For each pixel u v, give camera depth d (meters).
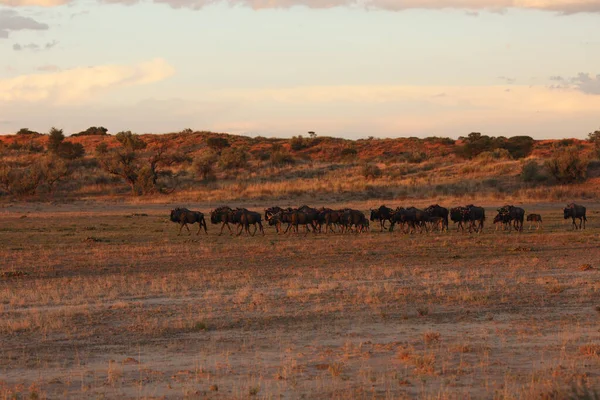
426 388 23.58
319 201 141.88
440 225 97.12
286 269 55.53
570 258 61.50
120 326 34.41
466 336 31.72
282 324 34.59
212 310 38.00
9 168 170.12
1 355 28.98
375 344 30.22
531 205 129.25
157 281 48.50
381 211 92.00
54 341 31.48
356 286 45.75
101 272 54.97
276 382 24.53
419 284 46.38
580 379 23.03
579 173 150.88
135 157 176.25
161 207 134.50
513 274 51.09
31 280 50.81
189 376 25.47
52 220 110.06
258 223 92.44
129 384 24.50
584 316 36.00
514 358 27.56
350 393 22.94
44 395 23.06
